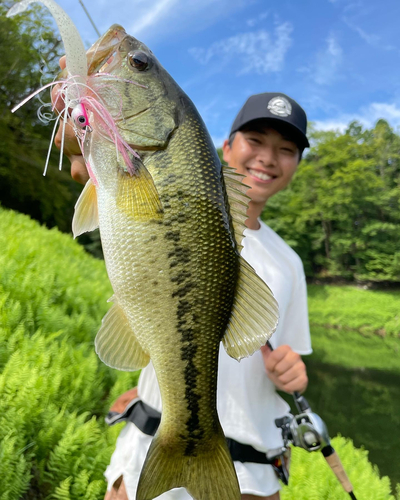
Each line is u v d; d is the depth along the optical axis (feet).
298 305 7.10
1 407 8.82
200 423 4.42
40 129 61.16
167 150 4.09
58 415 9.46
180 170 4.09
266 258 6.83
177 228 4.06
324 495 11.92
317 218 113.09
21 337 11.67
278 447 6.14
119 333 4.24
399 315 86.33
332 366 51.96
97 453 9.40
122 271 4.04
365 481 13.53
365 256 108.88
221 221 4.24
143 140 4.06
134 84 4.11
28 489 8.43
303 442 6.12
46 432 9.22
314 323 88.02
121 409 6.51
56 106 4.10
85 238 68.90
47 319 13.96
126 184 3.98
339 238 110.83
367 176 110.63
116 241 4.01
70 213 72.38
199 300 4.16
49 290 16.06
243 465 5.84
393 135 126.11
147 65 4.17
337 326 86.69
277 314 4.25
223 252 4.24
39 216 69.97
